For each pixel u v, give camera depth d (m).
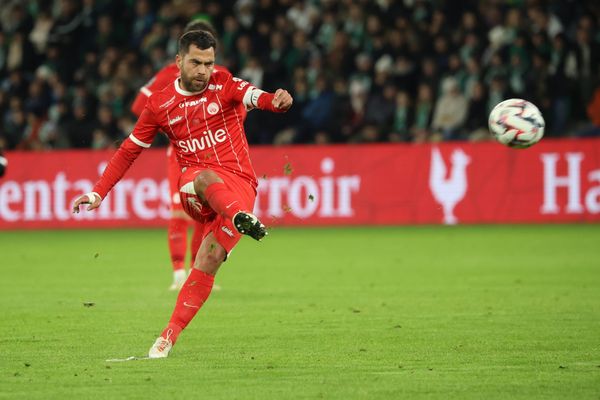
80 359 23.81
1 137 73.94
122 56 75.31
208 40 23.91
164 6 76.44
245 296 35.16
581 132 67.06
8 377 21.70
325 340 26.19
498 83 66.25
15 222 67.25
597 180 63.38
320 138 68.81
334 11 73.38
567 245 52.09
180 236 37.25
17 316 30.78
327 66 70.44
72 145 72.12
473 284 37.91
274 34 71.69
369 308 32.00
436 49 69.88
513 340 25.97
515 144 26.23
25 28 79.25
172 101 24.66
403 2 72.75
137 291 36.97
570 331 27.30
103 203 66.75
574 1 71.56
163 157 66.12
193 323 29.22
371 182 65.38
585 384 20.70
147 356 24.08
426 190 65.19
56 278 41.34
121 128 71.06
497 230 60.75
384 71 69.19
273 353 24.41
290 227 64.88
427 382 20.97
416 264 45.03
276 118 70.19
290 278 40.47
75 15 79.44
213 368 22.58
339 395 19.81
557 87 66.88
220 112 24.64
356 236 58.97
